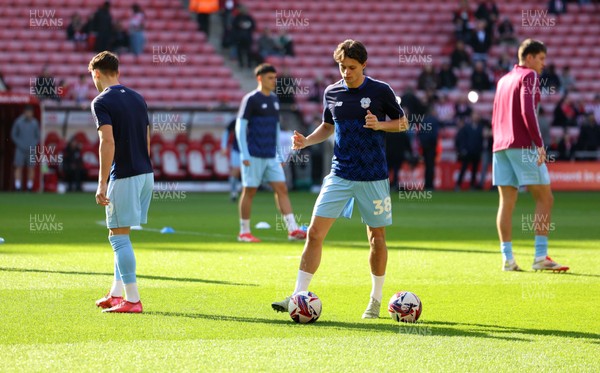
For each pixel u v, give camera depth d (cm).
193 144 6544
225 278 2119
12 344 1399
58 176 6328
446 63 7500
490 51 7806
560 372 1266
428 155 6378
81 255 2533
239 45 7394
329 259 2508
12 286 1959
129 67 7162
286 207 3067
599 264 2448
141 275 2158
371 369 1272
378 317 1669
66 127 6431
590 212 4456
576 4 8412
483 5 7662
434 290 1984
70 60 7125
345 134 1683
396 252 2694
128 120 1689
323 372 1252
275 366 1280
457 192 6369
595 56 8138
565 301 1848
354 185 1678
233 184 5231
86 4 7581
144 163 1714
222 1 7738
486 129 6650
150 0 7762
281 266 2344
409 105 6356
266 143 3014
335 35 7800
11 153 6194
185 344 1411
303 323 1593
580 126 6950
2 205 4703
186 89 7175
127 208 1683
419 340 1462
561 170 6725
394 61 7681
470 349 1400
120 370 1249
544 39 8144
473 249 2784
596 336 1506
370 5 8119
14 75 6988
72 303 1756
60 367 1262
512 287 2028
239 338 1461
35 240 2950
